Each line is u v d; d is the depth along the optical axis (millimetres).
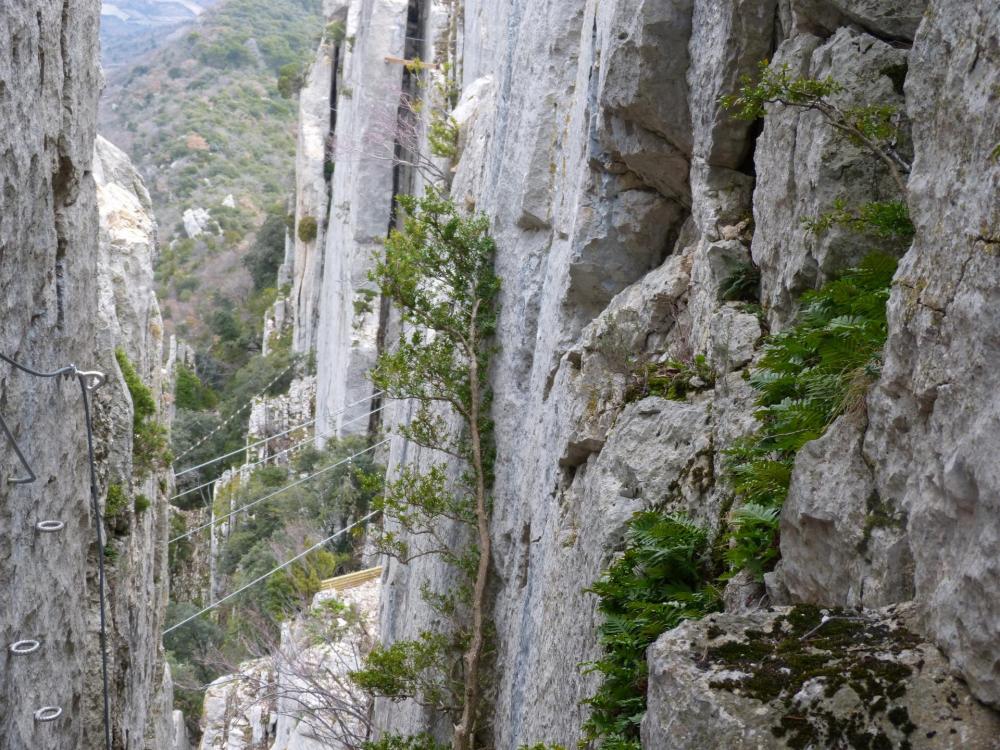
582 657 7176
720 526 6238
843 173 5738
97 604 12844
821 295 5480
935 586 3441
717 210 7684
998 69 3451
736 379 6543
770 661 3514
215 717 24172
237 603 30641
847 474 4211
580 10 11930
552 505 9156
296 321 50562
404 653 12297
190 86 94875
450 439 13977
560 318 10031
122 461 14078
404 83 34562
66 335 8562
